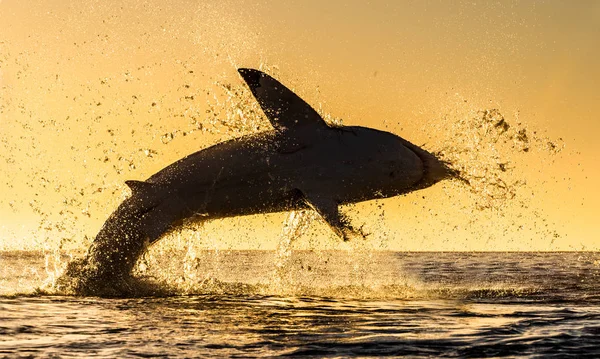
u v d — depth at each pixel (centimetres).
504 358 1495
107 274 2641
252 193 2566
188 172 2611
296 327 1850
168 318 1989
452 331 1808
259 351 1539
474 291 2892
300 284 3098
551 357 1506
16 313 2053
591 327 1872
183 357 1474
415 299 2564
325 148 2508
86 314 2048
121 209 2641
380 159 2492
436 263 6175
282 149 2536
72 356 1477
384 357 1493
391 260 6819
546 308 2300
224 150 2608
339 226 2380
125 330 1783
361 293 2756
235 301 2420
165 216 2608
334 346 1599
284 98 2472
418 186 2570
